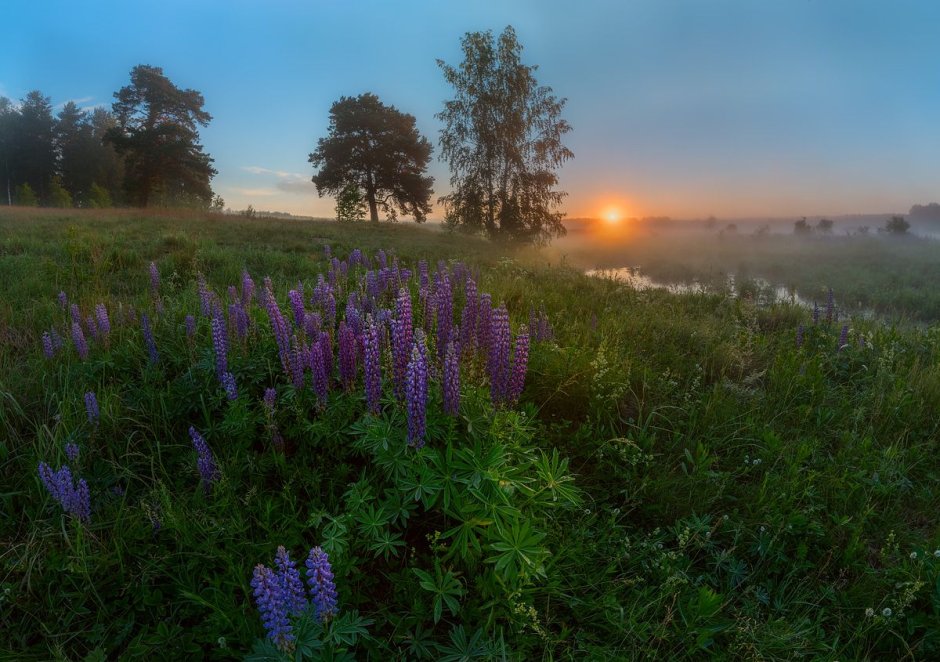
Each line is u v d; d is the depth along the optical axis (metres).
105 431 3.64
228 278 9.24
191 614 2.57
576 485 3.69
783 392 5.11
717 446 4.23
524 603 2.47
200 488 3.08
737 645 2.55
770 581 3.07
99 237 13.26
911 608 2.80
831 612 2.92
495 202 31.31
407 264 12.66
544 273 12.02
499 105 29.47
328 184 51.03
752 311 8.35
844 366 5.96
